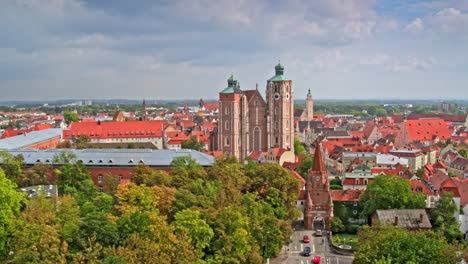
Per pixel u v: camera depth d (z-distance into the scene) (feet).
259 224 549.13
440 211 639.35
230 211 501.15
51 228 405.59
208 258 460.96
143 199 494.59
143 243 409.08
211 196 560.61
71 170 655.35
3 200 444.14
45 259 375.25
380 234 465.88
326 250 604.08
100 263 375.86
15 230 421.59
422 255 419.13
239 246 481.05
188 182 605.73
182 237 442.91
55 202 490.90
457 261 424.87
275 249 557.74
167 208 517.96
